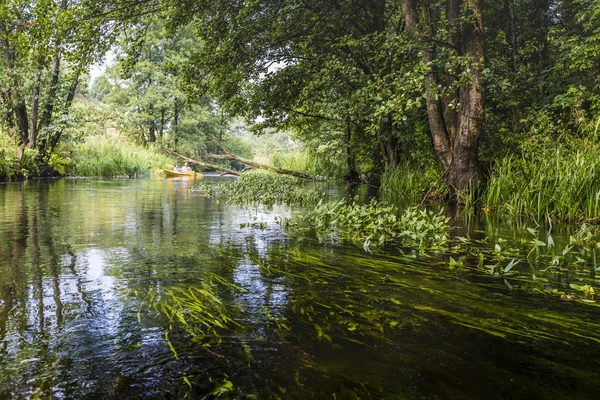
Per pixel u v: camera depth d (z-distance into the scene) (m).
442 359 1.33
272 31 10.68
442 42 7.31
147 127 33.22
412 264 2.78
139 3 9.41
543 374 1.23
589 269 2.70
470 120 7.44
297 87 11.71
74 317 1.68
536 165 6.35
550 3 11.37
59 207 6.28
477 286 2.24
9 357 1.32
